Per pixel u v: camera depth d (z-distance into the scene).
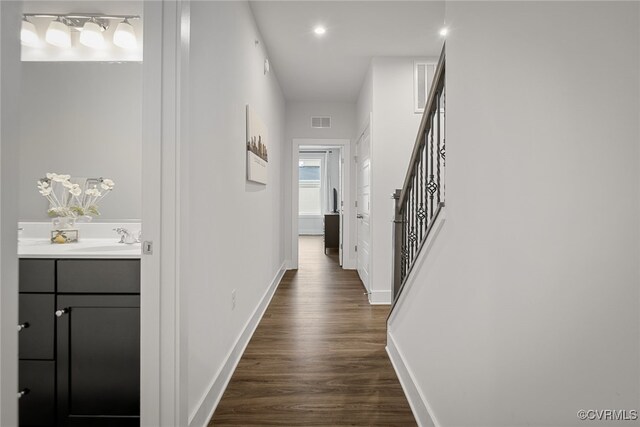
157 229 1.40
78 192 2.14
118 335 1.55
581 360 0.70
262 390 2.05
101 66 2.30
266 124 3.67
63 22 2.27
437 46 3.60
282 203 5.21
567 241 0.73
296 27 3.21
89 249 1.78
